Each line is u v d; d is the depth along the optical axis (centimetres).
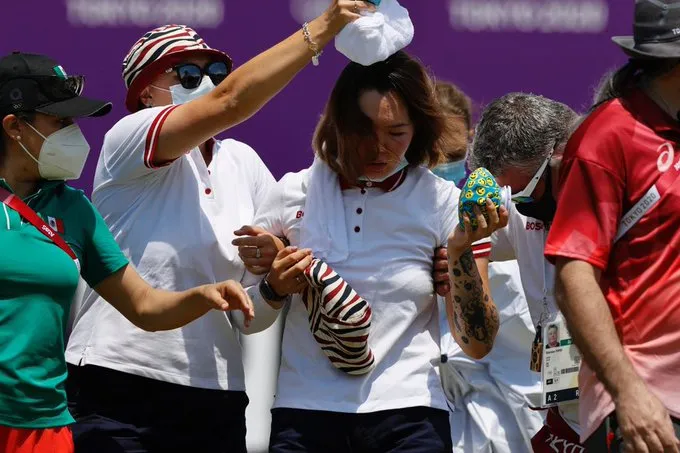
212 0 2358
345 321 1562
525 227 1752
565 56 2409
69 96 1547
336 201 1645
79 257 1578
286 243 1680
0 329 1491
